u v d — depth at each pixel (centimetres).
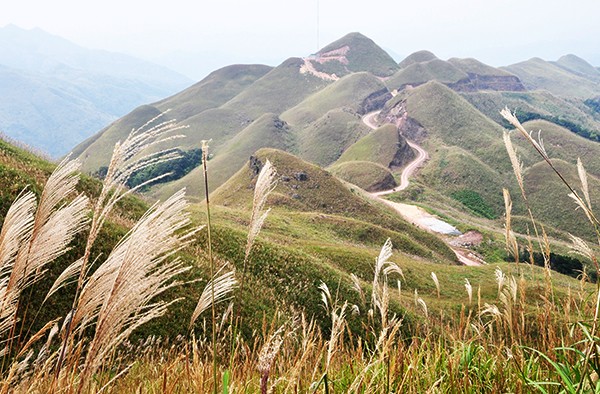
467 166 19600
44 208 163
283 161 12438
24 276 165
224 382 161
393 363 244
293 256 3356
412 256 8925
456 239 13225
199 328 1617
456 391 275
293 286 2867
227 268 2405
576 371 227
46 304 1336
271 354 154
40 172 2638
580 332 273
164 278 143
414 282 5306
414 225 13225
